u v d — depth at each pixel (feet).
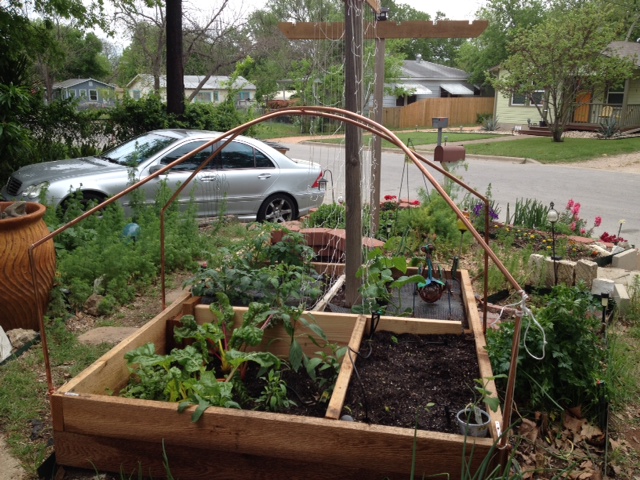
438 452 7.62
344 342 11.59
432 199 23.16
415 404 9.24
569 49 77.05
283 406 9.66
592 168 59.88
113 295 16.62
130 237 19.52
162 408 8.28
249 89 127.24
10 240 13.85
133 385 10.08
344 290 14.55
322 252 17.37
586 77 79.36
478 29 19.49
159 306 16.53
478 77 147.13
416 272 15.15
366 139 38.70
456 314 12.91
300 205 29.27
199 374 10.45
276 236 17.62
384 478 7.86
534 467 9.25
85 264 17.20
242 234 24.06
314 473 8.05
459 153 21.98
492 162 65.62
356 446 7.80
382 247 15.98
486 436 7.87
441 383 9.89
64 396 8.59
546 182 49.14
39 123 37.37
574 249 22.03
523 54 81.87
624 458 9.80
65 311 15.24
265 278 12.85
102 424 8.54
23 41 37.63
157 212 22.71
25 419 10.47
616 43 97.86
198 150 10.46
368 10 18.89
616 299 16.26
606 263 21.49
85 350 13.19
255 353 9.91
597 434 10.18
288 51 100.42
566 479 9.07
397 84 127.75
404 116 119.96
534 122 104.68
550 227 25.02
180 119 40.70
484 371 9.57
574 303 10.93
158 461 8.50
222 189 26.45
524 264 18.95
